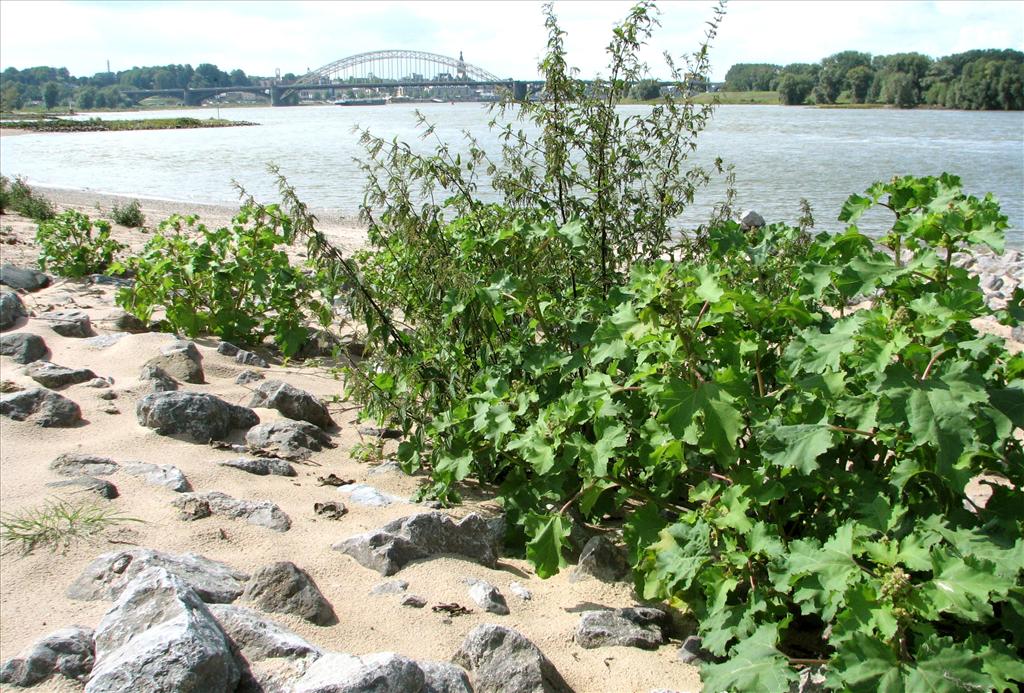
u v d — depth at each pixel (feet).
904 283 10.54
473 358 15.05
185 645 7.69
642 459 10.89
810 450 9.15
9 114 423.23
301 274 22.52
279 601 9.74
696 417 9.90
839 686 7.69
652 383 10.30
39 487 12.69
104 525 11.57
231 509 12.30
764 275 14.44
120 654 7.76
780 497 9.88
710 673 8.45
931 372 9.10
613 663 9.68
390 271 17.70
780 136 156.04
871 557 8.52
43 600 9.87
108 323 23.12
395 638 9.56
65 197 75.72
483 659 9.05
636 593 11.12
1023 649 8.89
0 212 53.16
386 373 14.73
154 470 13.39
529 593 11.15
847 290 10.57
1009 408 9.20
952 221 10.59
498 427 12.21
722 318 10.28
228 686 7.82
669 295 10.09
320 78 590.55
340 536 11.95
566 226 13.91
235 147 157.69
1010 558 8.36
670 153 17.46
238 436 16.03
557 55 15.89
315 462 15.26
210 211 64.80
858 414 9.07
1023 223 56.65
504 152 16.70
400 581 10.77
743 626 9.04
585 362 12.88
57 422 15.23
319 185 85.25
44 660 8.51
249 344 23.12
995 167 93.40
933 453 9.32
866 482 9.86
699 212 53.88
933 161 100.94
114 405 16.61
